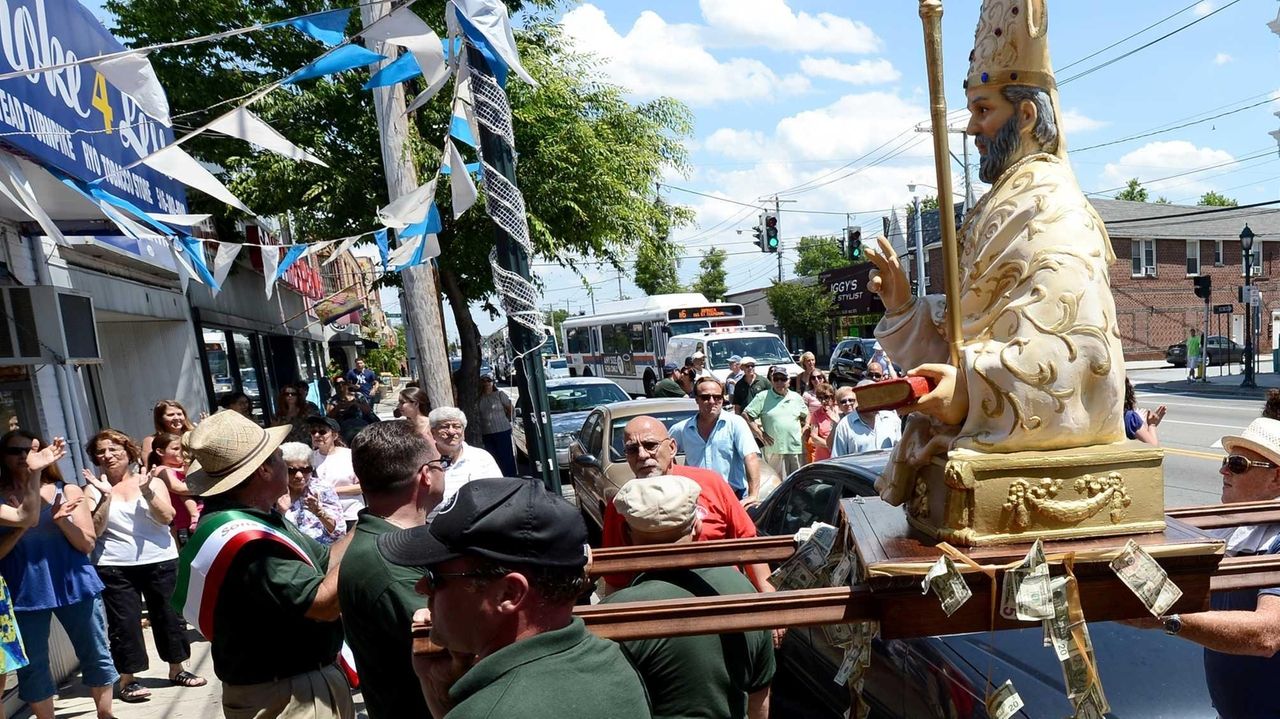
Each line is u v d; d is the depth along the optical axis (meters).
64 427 6.28
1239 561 1.60
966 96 1.87
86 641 4.47
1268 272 35.09
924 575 1.45
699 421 6.07
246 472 2.67
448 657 1.76
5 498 4.07
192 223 5.57
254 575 2.53
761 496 6.19
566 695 1.41
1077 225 1.60
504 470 10.71
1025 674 2.60
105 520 4.76
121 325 10.59
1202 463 10.65
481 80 4.41
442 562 1.52
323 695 2.64
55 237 4.24
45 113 4.58
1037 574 1.41
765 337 18.36
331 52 3.60
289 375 19.05
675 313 21.69
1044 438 1.54
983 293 1.68
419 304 7.20
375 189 10.83
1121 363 1.59
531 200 10.77
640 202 12.05
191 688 5.17
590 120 11.89
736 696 2.15
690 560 2.15
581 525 1.59
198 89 10.56
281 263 6.33
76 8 5.20
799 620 1.54
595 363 28.22
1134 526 1.56
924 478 1.71
